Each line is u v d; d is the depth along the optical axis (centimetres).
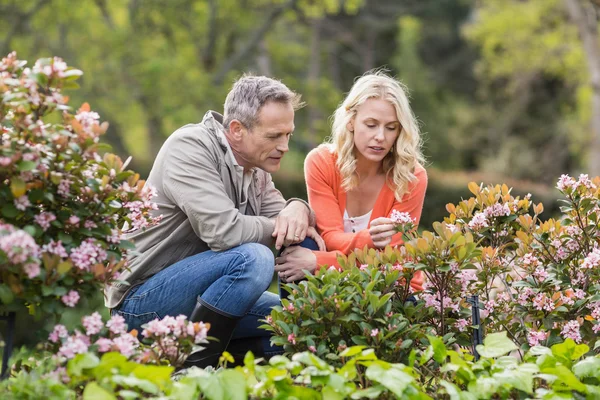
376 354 351
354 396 306
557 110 3262
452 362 331
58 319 317
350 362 319
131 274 420
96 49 2059
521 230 429
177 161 415
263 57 2522
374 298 350
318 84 2344
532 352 352
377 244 418
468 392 319
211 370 364
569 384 329
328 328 357
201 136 422
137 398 304
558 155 3112
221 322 396
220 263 402
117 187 337
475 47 3747
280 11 2323
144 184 343
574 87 3153
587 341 410
